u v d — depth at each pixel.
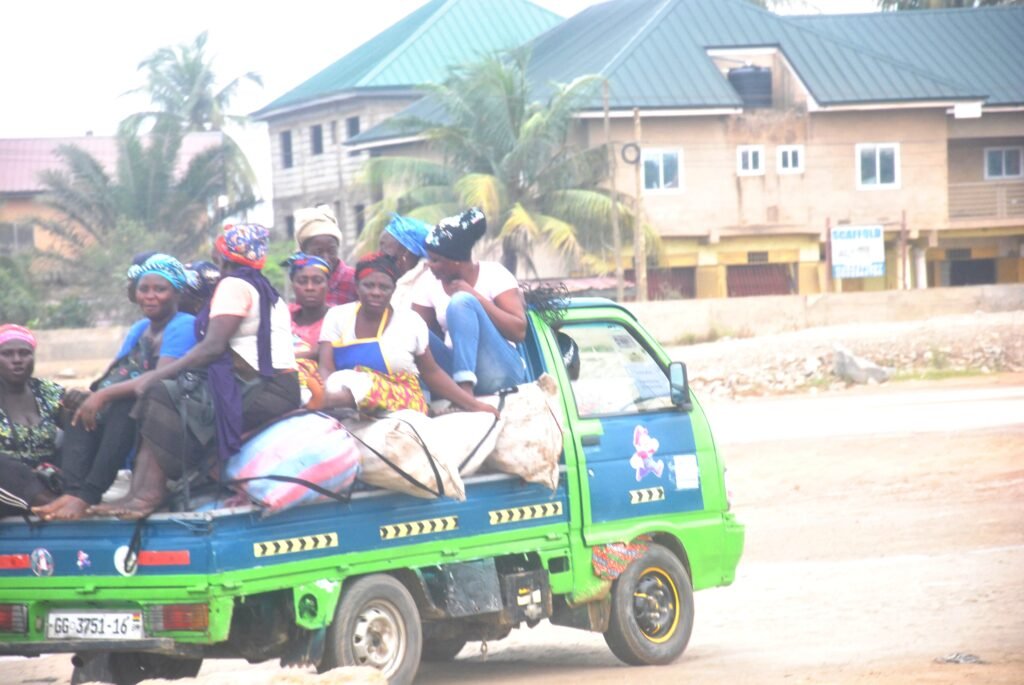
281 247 91.62
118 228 92.19
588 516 14.71
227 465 11.78
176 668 14.23
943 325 63.53
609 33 94.19
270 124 117.12
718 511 16.05
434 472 12.62
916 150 89.38
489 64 79.69
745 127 86.88
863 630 16.78
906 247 89.19
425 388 13.89
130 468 12.95
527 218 76.12
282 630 12.33
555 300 15.05
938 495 28.98
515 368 14.19
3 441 12.67
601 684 13.84
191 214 98.44
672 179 85.81
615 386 15.51
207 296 13.32
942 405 45.75
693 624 16.97
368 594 12.51
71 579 12.05
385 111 107.44
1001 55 97.12
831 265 87.00
